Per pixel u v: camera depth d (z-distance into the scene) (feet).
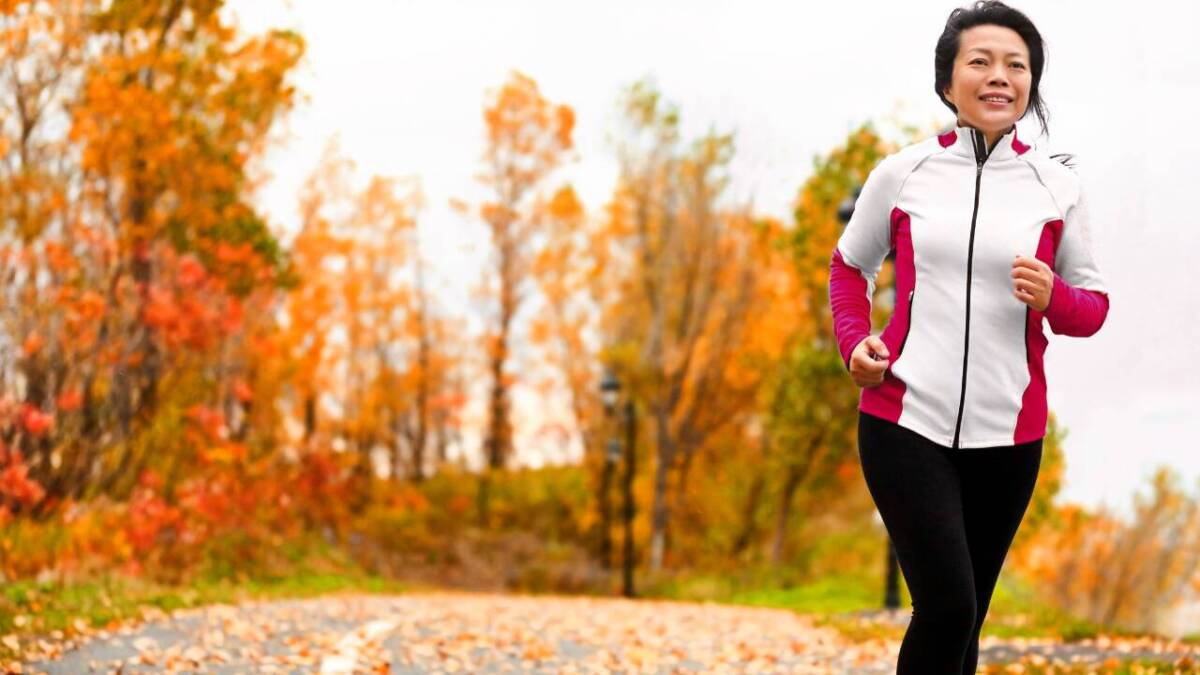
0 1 45.44
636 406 109.29
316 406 122.93
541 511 133.80
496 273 147.33
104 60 49.42
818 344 87.61
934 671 9.37
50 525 45.14
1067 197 9.91
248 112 58.65
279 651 24.72
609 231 116.98
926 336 9.78
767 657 27.66
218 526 58.13
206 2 55.98
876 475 9.78
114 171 50.06
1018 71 9.87
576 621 36.58
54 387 47.26
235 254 59.41
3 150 45.29
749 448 106.93
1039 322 9.89
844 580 73.92
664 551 108.88
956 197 9.89
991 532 10.09
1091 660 25.73
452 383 146.30
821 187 81.82
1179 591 74.23
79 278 48.65
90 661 22.03
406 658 24.59
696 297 108.37
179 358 54.80
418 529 117.29
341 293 127.54
